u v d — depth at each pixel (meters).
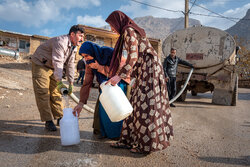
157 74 2.26
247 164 2.08
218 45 6.43
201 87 7.30
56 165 1.95
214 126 3.64
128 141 2.39
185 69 6.97
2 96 5.14
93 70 2.55
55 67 2.62
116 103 2.03
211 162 2.12
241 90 14.60
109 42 15.64
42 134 2.84
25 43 23.73
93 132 2.96
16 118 3.55
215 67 6.55
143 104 2.20
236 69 6.23
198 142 2.74
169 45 7.20
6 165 1.91
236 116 4.65
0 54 18.00
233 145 2.64
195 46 6.75
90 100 6.08
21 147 2.36
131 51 2.04
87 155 2.21
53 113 3.20
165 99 2.38
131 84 2.70
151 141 2.13
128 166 1.98
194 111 5.15
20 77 8.98
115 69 2.27
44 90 2.88
